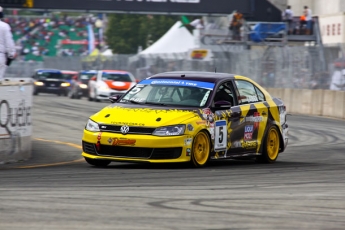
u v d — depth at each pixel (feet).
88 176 99.04
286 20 450.30
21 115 127.13
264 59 330.34
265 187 89.66
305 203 76.13
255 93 130.82
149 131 109.70
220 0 458.91
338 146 169.07
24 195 77.41
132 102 119.96
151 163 119.75
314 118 260.42
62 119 236.02
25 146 129.18
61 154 140.97
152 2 448.65
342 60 275.59
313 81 293.02
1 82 122.21
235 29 439.22
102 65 506.07
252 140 126.52
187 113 113.70
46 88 437.17
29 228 58.34
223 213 68.03
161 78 125.29
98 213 66.39
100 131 112.37
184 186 88.74
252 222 63.67
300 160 137.80
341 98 264.11
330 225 63.62
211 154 116.37
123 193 80.59
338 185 93.97
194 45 451.94
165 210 68.95
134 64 464.65
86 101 358.84
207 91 120.06
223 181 95.55
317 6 523.70
